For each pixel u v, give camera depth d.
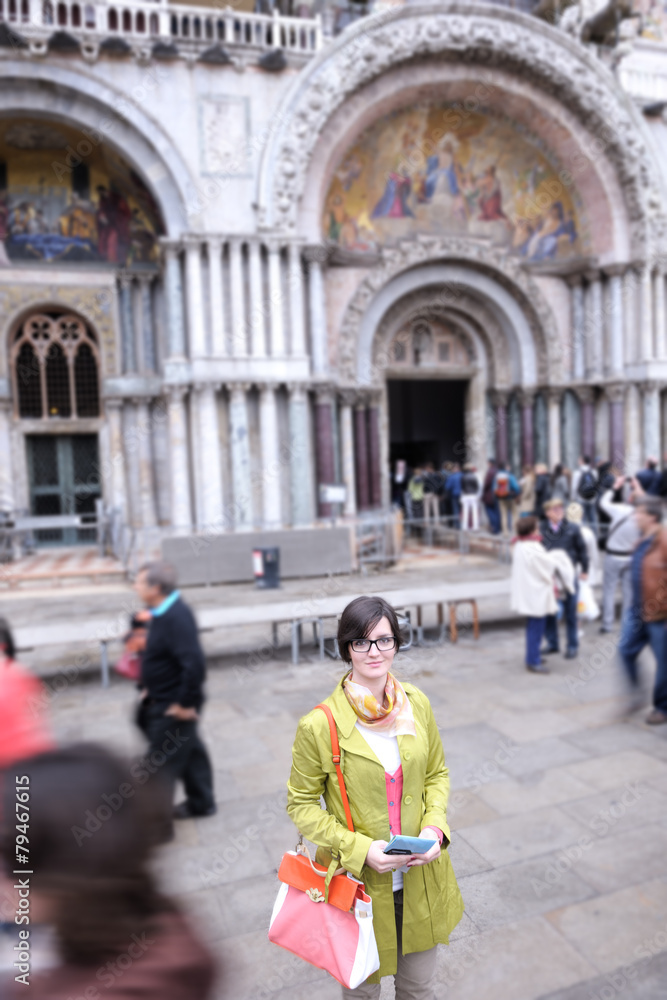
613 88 17.91
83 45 14.38
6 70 14.20
